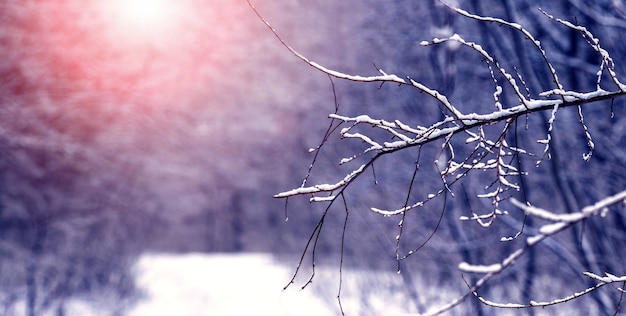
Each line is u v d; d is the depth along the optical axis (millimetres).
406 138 3832
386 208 18547
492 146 3920
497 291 16891
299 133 24781
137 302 24250
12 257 20547
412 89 17547
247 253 55469
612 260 11844
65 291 20781
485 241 15156
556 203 15102
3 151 20016
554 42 12914
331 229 26328
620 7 10195
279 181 31578
